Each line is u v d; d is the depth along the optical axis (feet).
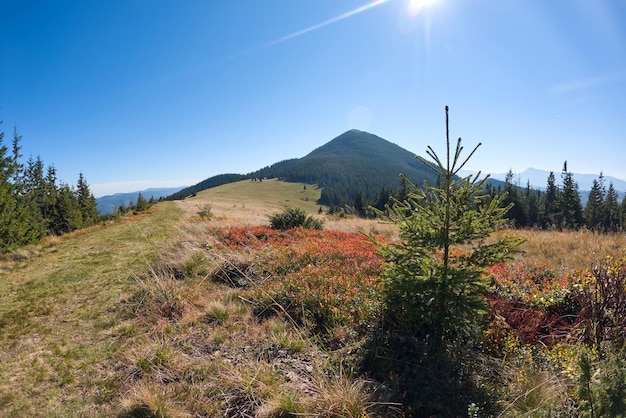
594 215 183.62
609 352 10.28
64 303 20.43
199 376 12.44
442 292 12.32
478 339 13.29
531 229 55.21
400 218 13.57
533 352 13.08
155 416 10.19
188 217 70.44
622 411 7.67
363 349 13.39
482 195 12.56
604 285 14.19
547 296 16.71
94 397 11.59
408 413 10.36
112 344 15.25
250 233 36.52
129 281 24.04
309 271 22.26
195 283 23.02
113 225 61.72
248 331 15.98
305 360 13.47
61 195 96.63
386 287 14.25
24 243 48.47
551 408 8.98
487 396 10.63
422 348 12.85
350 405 10.18
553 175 188.34
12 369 13.39
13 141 106.32
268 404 10.46
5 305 20.45
